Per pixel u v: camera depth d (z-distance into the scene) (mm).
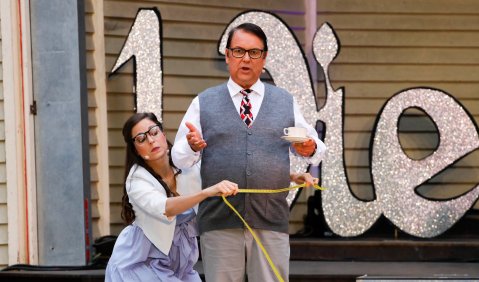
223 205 10078
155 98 15125
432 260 15320
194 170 10289
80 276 13438
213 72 16219
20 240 14375
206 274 10250
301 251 15375
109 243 15125
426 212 15562
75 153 14336
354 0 16750
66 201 14367
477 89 16672
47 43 14328
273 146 10219
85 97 14555
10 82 14297
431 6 16703
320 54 15742
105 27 15539
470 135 15555
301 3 16766
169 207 9430
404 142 16578
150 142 9797
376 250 15281
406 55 16766
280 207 10172
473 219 16219
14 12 14281
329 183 15578
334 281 13594
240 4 16438
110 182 15633
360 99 16672
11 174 14352
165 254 9812
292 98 10523
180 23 16016
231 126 10195
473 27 16703
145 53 15133
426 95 15609
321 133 16000
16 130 14312
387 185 15594
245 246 10141
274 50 15570
